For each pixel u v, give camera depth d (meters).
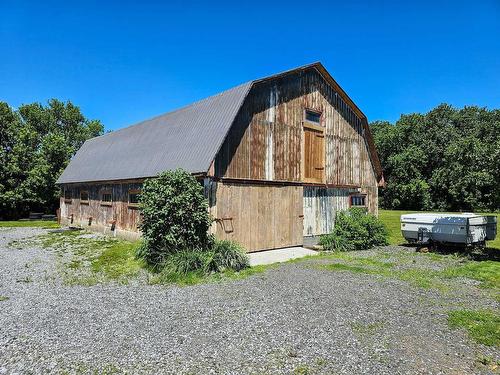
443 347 4.95
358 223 13.99
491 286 8.16
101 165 18.62
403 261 11.13
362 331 5.51
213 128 12.16
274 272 9.52
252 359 4.60
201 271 9.08
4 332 5.53
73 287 8.20
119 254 11.77
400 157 47.41
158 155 13.97
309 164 14.86
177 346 4.99
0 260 11.41
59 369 4.36
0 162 27.03
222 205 11.62
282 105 13.91
